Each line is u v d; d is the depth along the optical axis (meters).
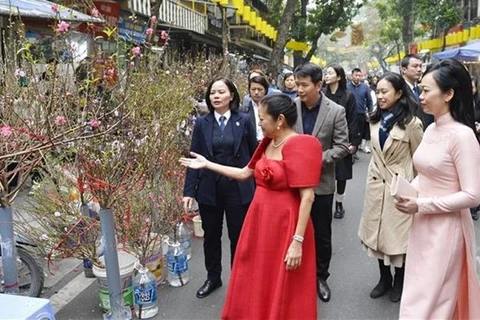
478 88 6.00
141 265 3.64
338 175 5.48
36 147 2.70
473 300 2.57
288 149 2.75
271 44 26.02
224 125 3.59
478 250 4.72
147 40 5.01
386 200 3.54
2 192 2.97
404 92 3.48
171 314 3.57
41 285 3.57
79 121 3.09
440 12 22.27
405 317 2.60
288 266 2.72
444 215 2.56
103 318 3.49
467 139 2.42
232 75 10.59
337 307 3.66
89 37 4.89
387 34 40.75
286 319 2.79
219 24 15.85
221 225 3.83
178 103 5.57
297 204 2.81
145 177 3.87
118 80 3.81
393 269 4.27
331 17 22.47
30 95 3.14
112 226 3.12
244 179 3.13
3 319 2.19
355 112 5.20
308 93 3.60
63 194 3.86
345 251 4.85
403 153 3.51
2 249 3.03
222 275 4.24
